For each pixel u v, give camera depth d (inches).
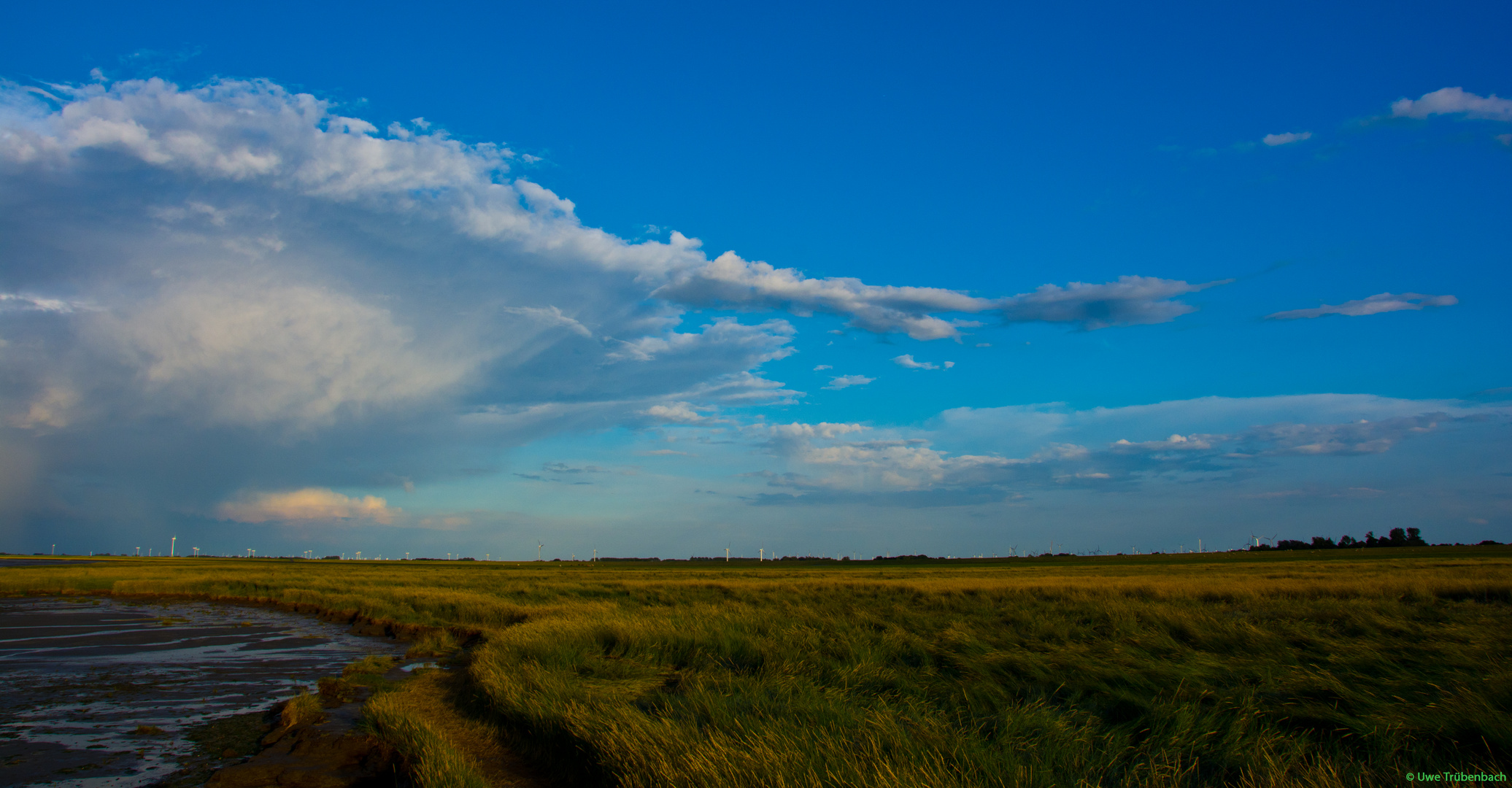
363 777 351.3
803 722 343.6
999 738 312.5
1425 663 441.4
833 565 7106.3
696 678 499.5
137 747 414.9
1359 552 5546.3
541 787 332.8
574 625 682.2
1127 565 4904.0
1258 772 279.1
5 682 622.2
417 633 973.8
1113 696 412.5
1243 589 1072.2
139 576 2358.5
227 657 787.4
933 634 688.4
